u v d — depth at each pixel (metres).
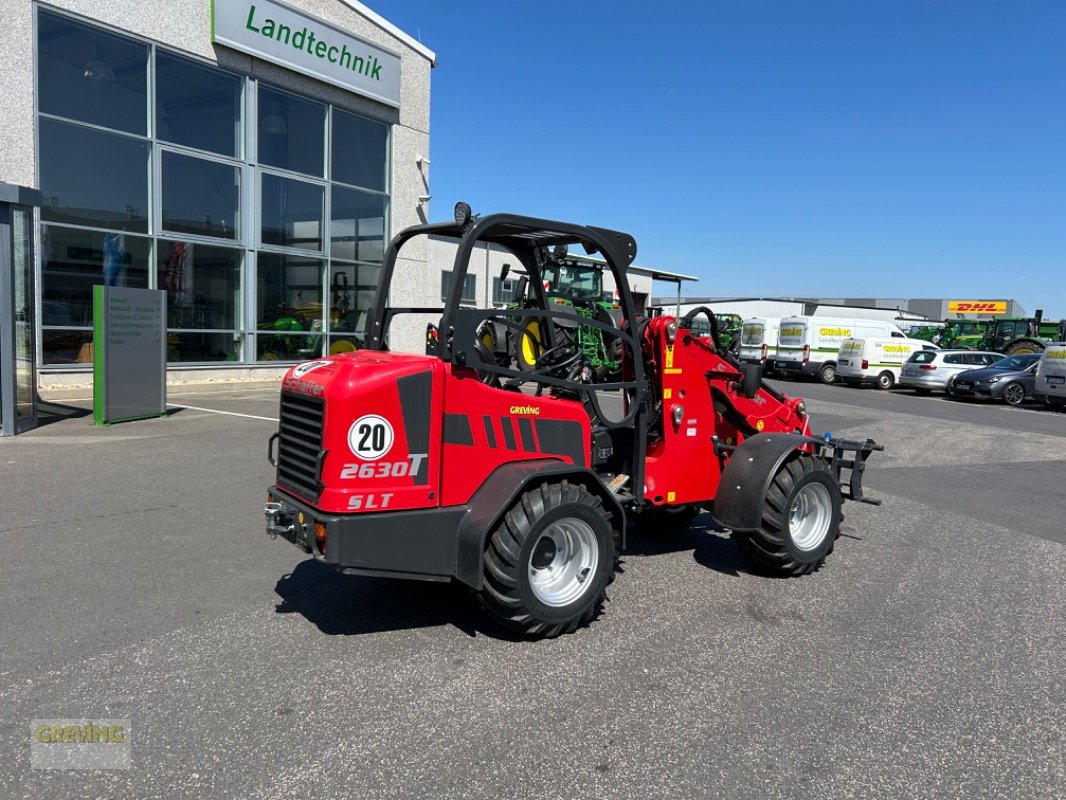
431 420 3.89
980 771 3.00
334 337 17.42
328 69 16.31
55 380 12.26
